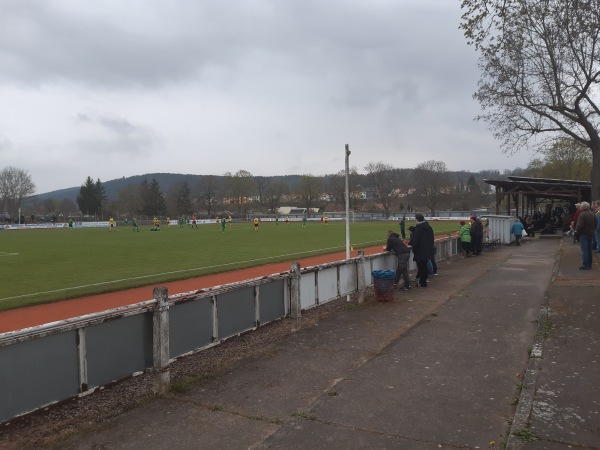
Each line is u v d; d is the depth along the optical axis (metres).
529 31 20.20
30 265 20.61
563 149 49.88
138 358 4.74
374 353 6.14
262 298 6.75
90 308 11.34
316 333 7.26
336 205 143.38
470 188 133.38
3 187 120.31
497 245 22.62
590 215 12.11
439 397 4.57
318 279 8.26
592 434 3.70
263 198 141.38
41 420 4.41
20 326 9.53
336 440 3.74
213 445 3.74
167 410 4.45
